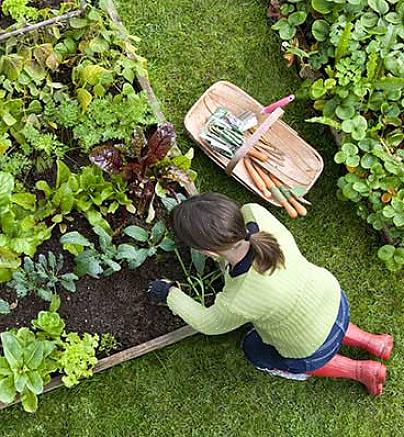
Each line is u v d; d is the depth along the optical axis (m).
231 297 2.52
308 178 3.19
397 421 3.12
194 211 2.30
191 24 3.32
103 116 2.85
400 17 3.16
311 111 3.31
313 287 2.62
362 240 3.23
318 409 3.09
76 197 2.87
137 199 2.97
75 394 2.98
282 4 3.30
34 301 2.94
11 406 2.92
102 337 2.96
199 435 3.02
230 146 3.10
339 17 3.13
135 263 2.91
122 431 2.99
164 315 3.01
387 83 3.06
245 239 2.39
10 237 2.71
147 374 3.03
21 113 2.84
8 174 2.66
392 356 3.15
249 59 3.33
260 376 3.09
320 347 2.75
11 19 3.04
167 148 2.82
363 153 3.13
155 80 3.25
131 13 3.29
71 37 2.92
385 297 3.21
